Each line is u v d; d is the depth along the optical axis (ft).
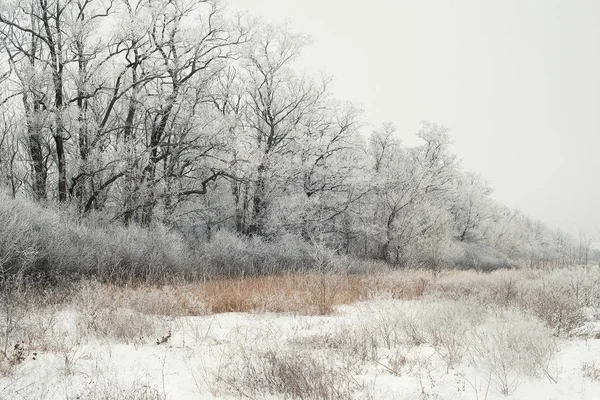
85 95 56.34
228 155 64.80
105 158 55.47
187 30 62.13
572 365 17.52
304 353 18.29
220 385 15.38
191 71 65.05
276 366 16.51
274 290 36.09
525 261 108.58
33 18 55.01
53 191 58.49
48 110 51.34
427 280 51.70
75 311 25.75
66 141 57.82
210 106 70.33
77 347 19.62
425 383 15.83
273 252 64.69
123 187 60.54
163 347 20.75
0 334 19.43
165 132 65.72
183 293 31.83
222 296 34.22
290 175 75.41
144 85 60.44
